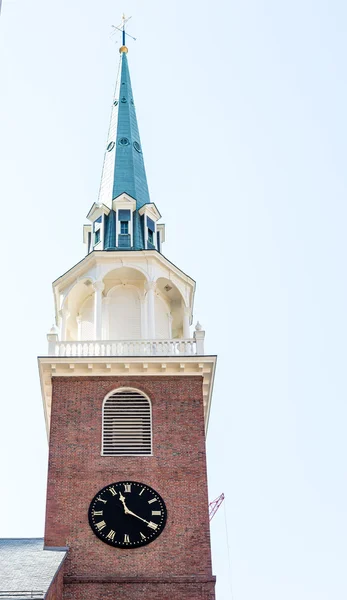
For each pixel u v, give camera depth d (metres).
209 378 38.53
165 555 33.00
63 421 36.50
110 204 45.88
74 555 32.91
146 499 34.38
